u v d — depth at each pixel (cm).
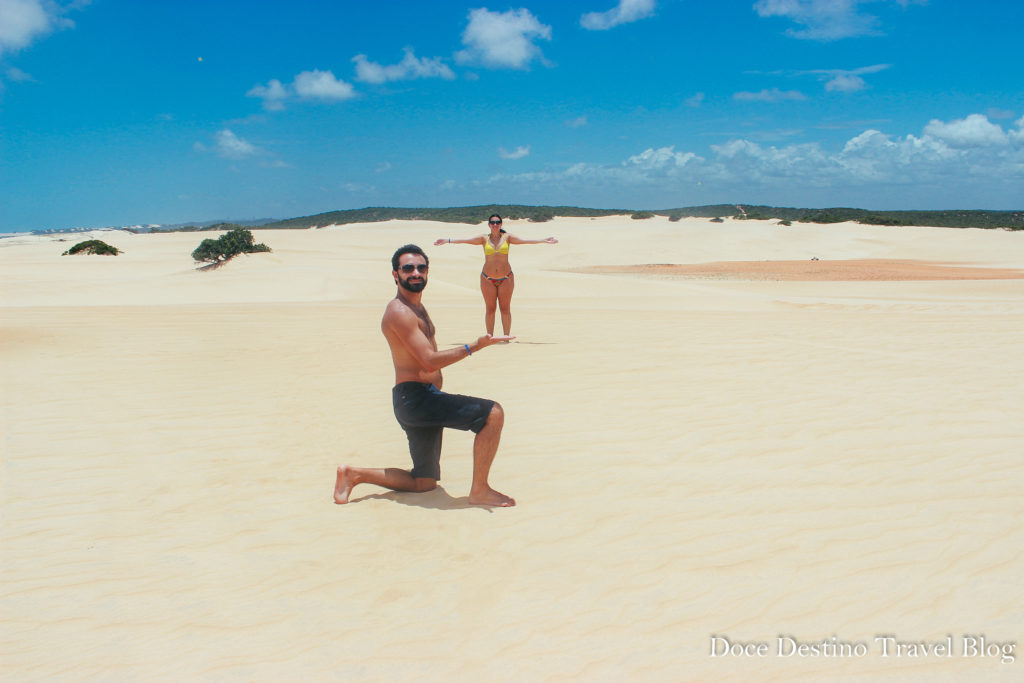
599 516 395
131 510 410
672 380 751
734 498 416
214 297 3209
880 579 316
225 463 494
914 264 5128
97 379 760
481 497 418
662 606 299
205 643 277
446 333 1191
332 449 526
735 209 12556
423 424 418
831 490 425
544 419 602
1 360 850
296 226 16888
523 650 269
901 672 251
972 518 377
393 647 272
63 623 291
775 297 2364
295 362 875
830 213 11356
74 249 6278
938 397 650
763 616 289
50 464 487
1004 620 281
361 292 3192
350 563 344
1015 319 1307
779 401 647
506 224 10800
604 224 10019
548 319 1400
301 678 254
